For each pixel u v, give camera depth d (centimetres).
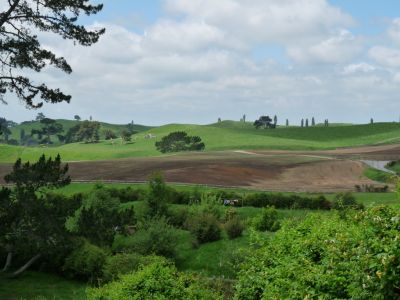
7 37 3147
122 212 3700
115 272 2769
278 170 8356
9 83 3203
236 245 3366
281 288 904
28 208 3103
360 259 752
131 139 19600
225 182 6925
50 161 3325
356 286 723
